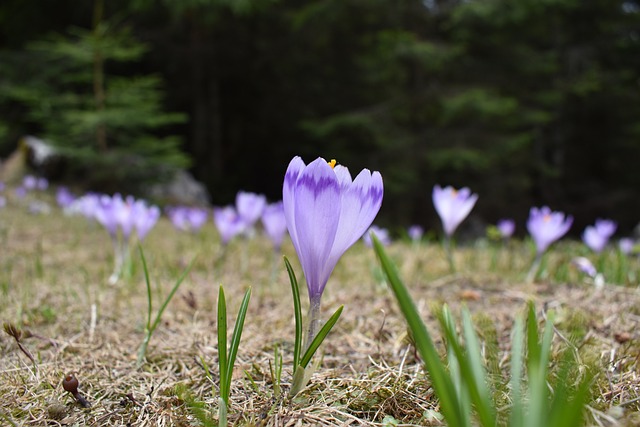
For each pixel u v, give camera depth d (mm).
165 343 1916
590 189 18391
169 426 1261
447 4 12320
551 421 845
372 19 13117
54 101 9008
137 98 8930
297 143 16094
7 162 9766
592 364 1201
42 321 2229
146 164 9203
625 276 3102
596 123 18422
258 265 4090
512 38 13305
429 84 12930
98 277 3357
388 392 1396
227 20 13422
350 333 2051
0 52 10117
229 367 1230
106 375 1629
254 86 15703
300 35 13688
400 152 12609
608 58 17984
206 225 7258
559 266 3375
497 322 2168
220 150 15859
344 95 15414
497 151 12211
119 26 12578
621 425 1084
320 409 1305
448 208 3289
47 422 1297
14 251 4402
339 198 1104
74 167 9305
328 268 1177
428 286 3133
